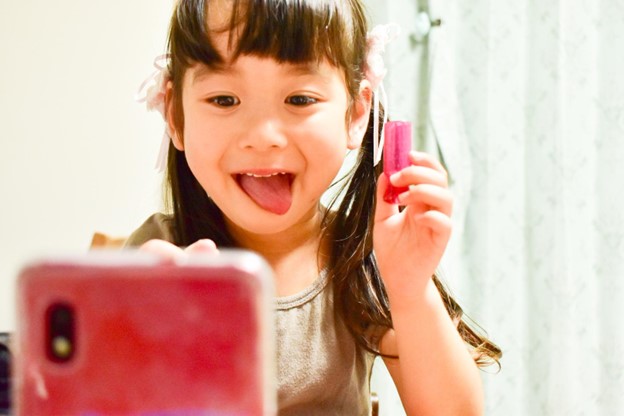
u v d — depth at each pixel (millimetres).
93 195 1140
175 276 254
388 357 640
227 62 531
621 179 1354
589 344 1357
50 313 255
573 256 1343
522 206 1315
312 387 628
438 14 1221
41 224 1118
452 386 560
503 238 1309
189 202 666
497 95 1297
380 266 536
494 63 1293
